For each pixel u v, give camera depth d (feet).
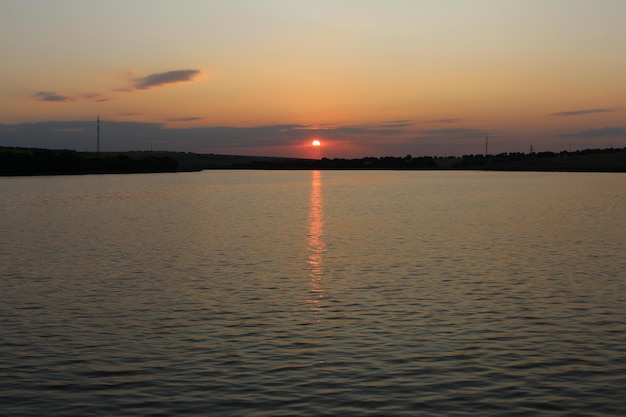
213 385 48.98
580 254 109.29
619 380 49.57
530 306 71.77
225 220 176.96
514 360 53.98
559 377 50.24
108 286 83.25
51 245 122.62
